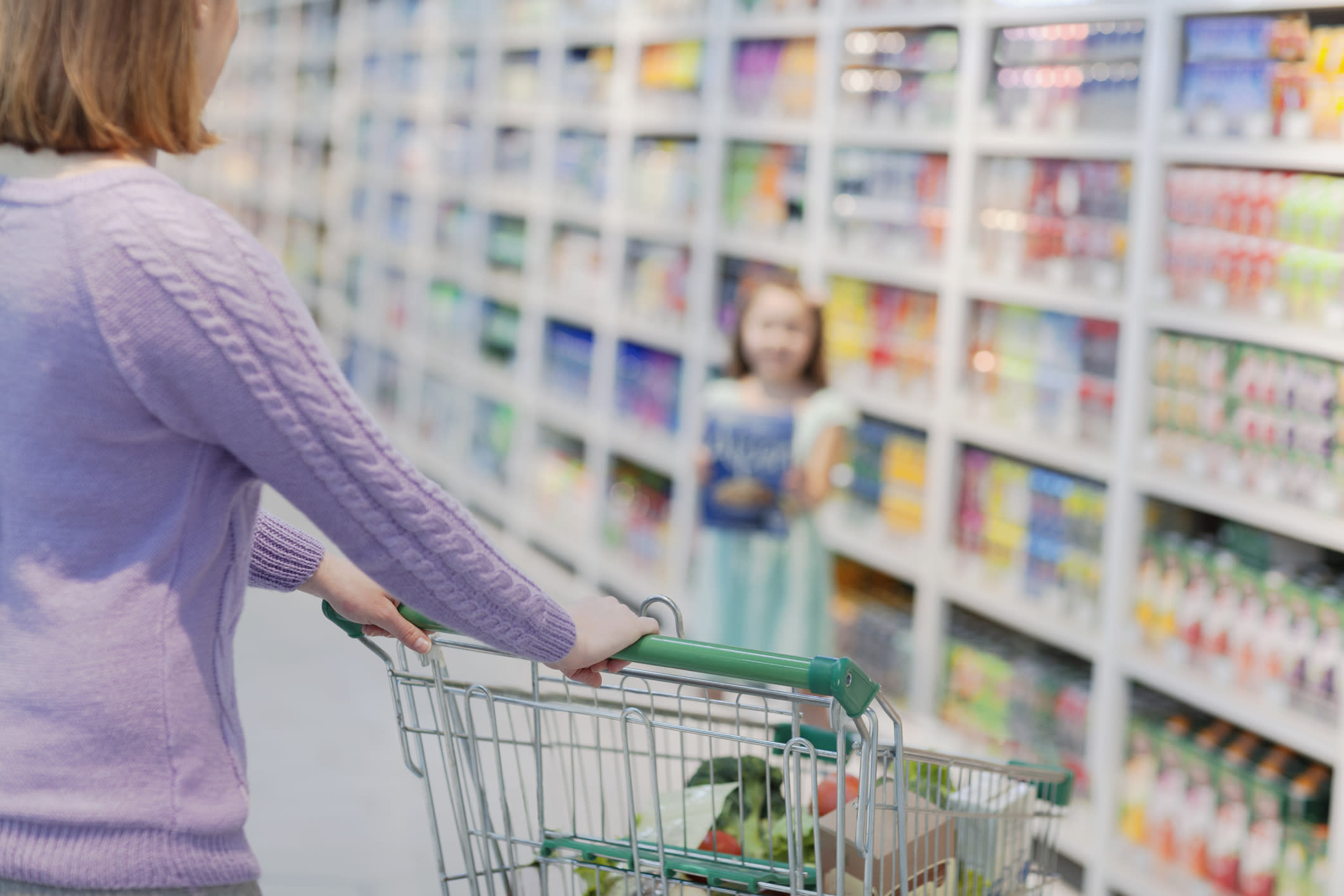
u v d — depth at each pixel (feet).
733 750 5.51
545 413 18.93
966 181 11.88
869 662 13.38
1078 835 10.53
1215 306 9.47
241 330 3.23
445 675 4.70
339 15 28.84
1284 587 9.14
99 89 3.31
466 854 4.82
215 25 3.61
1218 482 9.55
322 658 13.78
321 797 10.62
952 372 12.16
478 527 3.62
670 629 13.41
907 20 12.44
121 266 3.16
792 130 13.99
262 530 4.32
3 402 3.25
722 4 14.97
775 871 4.41
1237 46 9.38
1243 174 9.35
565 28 18.58
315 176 29.14
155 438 3.31
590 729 7.72
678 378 16.34
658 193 16.43
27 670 3.28
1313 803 9.04
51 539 3.29
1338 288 8.73
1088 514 10.94
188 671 3.41
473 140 21.76
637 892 4.76
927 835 4.89
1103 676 10.43
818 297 12.40
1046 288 11.07
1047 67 11.25
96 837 3.28
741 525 12.41
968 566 12.14
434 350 22.84
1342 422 8.76
